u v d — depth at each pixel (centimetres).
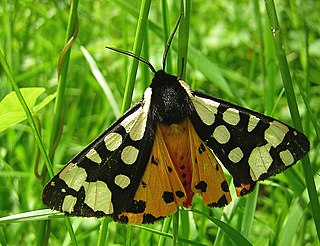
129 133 18
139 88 32
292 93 17
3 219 17
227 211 20
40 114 31
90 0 39
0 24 32
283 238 19
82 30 37
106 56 36
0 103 18
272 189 27
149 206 17
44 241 20
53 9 34
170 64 20
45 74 33
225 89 23
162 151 17
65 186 17
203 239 24
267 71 22
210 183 17
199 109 18
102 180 17
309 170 17
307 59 22
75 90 33
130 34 38
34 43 34
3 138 30
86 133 31
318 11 38
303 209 19
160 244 19
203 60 23
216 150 18
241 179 18
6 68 17
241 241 18
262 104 30
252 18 39
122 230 25
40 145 18
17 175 25
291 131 17
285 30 35
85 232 23
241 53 37
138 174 17
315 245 22
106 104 30
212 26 40
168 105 18
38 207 25
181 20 18
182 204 17
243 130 18
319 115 31
